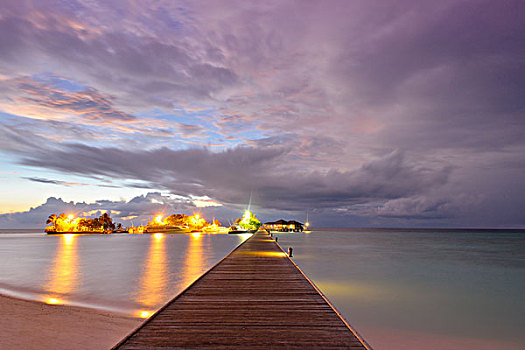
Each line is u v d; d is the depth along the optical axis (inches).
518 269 944.9
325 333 220.4
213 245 1884.8
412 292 593.6
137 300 468.1
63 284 597.6
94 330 329.1
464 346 335.3
